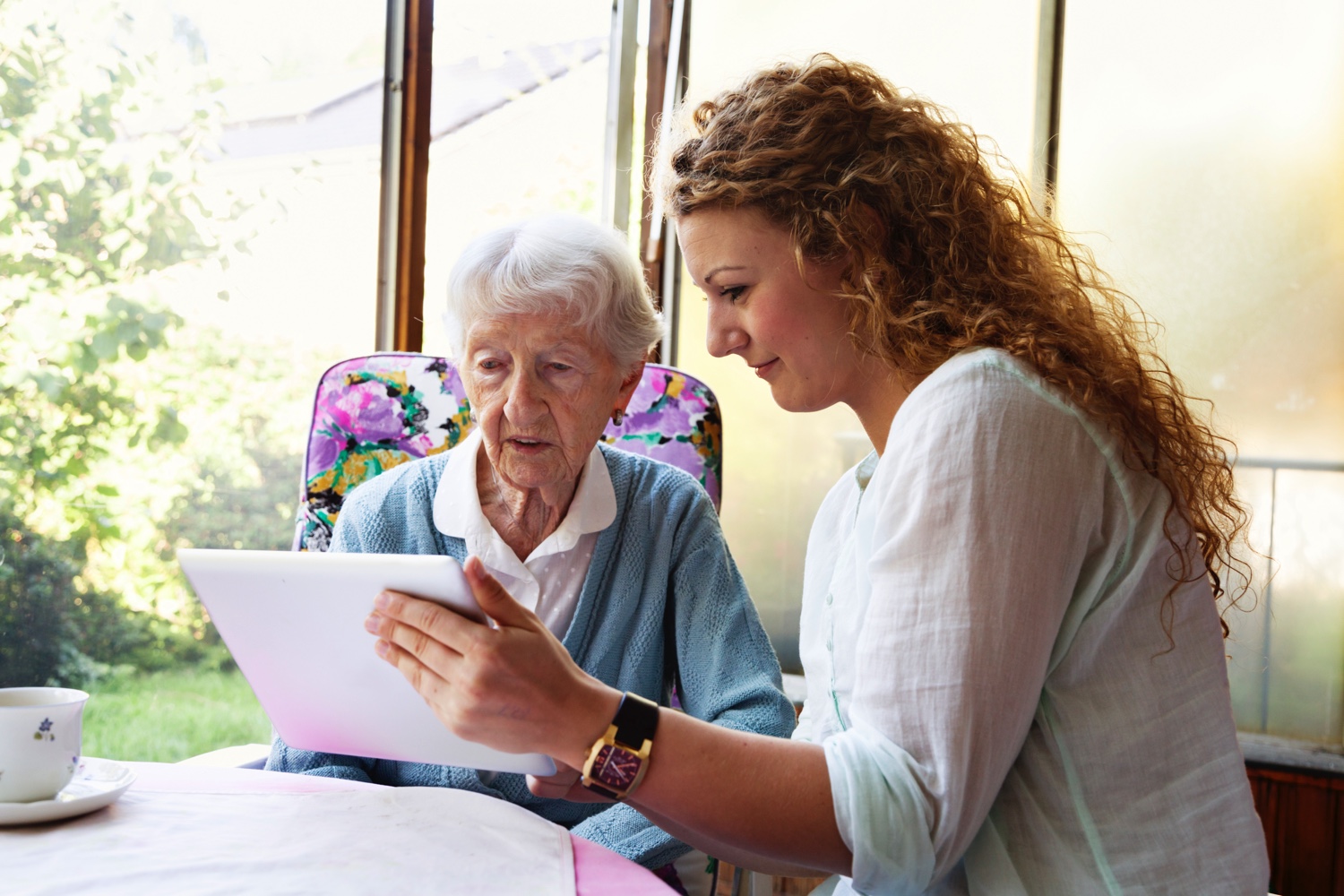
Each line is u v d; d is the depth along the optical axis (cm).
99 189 177
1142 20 240
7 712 75
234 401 201
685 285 285
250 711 204
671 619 131
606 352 114
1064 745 76
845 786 70
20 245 166
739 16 277
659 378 153
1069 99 248
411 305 217
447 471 126
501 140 255
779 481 274
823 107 86
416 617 72
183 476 193
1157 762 76
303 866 70
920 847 69
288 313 206
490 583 70
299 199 205
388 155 215
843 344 89
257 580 77
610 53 289
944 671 70
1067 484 73
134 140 182
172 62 186
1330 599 228
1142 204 242
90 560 179
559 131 274
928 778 70
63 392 174
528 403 111
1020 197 91
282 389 208
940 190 86
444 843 75
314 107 205
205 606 82
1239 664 233
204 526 198
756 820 71
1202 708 76
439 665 72
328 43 206
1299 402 231
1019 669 70
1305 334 230
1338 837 221
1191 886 74
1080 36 246
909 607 72
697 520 130
